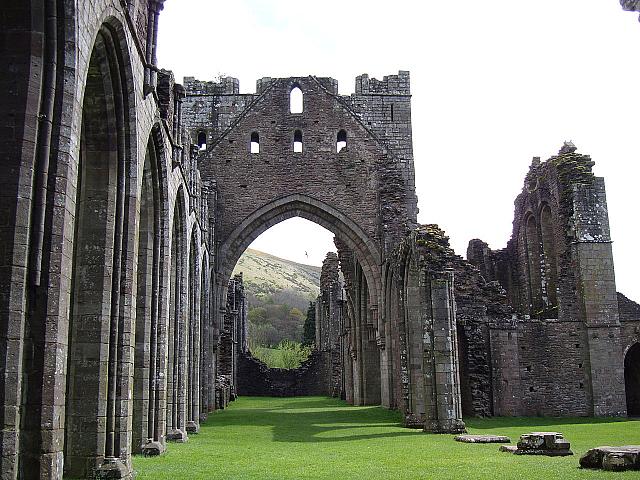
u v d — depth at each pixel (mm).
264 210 33000
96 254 11297
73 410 10805
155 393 15242
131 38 11508
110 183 11500
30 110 7793
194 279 23156
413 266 23797
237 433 20922
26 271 7621
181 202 19453
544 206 33344
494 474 10875
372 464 12789
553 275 32906
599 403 28453
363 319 37219
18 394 7367
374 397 36625
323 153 33625
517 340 28797
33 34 7891
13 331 7410
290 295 131125
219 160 33469
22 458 7480
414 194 33250
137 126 11992
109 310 11250
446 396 20000
